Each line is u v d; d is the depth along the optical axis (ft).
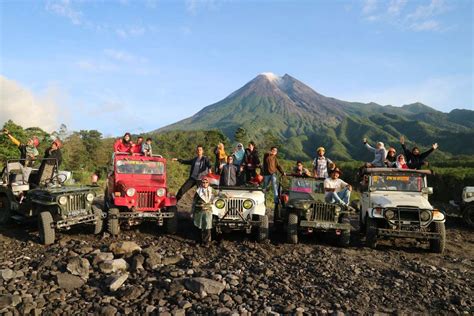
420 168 40.22
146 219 33.14
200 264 25.77
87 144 130.82
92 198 32.40
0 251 27.84
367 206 34.88
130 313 18.86
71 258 24.14
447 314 19.67
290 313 18.92
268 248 30.40
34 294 20.51
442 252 31.68
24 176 35.19
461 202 46.03
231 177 36.32
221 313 18.49
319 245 32.53
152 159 37.55
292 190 35.78
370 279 24.25
